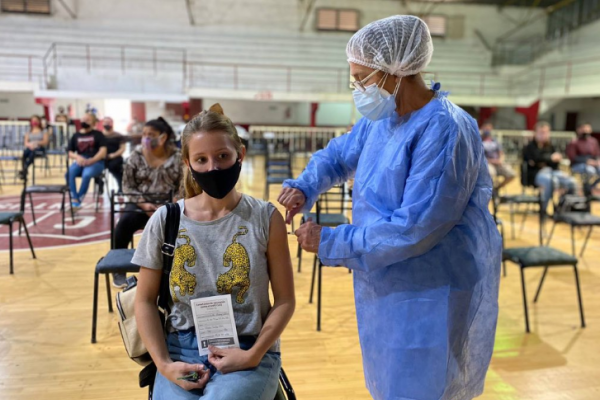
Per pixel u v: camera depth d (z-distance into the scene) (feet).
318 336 9.04
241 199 4.49
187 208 4.44
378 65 4.20
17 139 33.83
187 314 4.37
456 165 4.04
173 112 51.90
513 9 54.29
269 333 4.31
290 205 5.09
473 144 4.31
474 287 4.45
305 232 4.40
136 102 50.90
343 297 10.97
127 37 48.96
